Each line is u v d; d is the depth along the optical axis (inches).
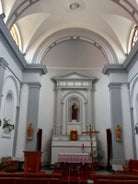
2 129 350.3
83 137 495.2
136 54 385.7
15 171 357.7
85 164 398.9
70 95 560.4
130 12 378.0
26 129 436.5
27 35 466.3
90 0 403.9
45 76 577.6
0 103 318.7
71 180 298.8
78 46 573.0
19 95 450.9
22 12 381.7
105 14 434.9
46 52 501.0
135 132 412.5
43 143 526.3
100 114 549.6
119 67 467.2
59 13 443.8
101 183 144.3
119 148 424.8
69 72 579.5
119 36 467.8
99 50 557.9
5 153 369.4
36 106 450.9
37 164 294.7
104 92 565.0
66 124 534.0
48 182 150.3
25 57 479.2
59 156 362.9
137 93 407.5
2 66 324.2
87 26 490.9
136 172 303.3
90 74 589.3
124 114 446.6
